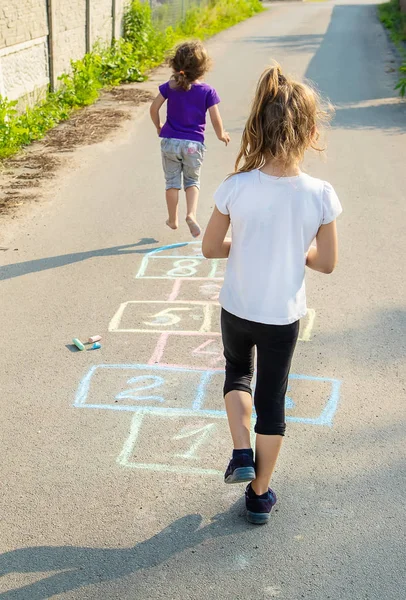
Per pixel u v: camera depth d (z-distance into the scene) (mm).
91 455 3564
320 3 37562
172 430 3746
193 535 3057
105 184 8070
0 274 5699
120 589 2783
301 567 2885
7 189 7875
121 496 3285
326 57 17547
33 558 2939
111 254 6082
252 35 22625
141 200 7496
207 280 5551
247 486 3154
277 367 2914
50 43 11891
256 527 3098
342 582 2809
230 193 2789
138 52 15906
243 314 2873
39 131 10172
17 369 4332
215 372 4273
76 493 3309
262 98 2717
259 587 2787
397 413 3885
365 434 3709
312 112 2748
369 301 5207
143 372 4281
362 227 6648
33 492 3318
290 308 2848
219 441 3658
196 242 6336
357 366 4348
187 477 3406
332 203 2814
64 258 6004
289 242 2793
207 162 8914
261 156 2762
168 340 4652
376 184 7941
